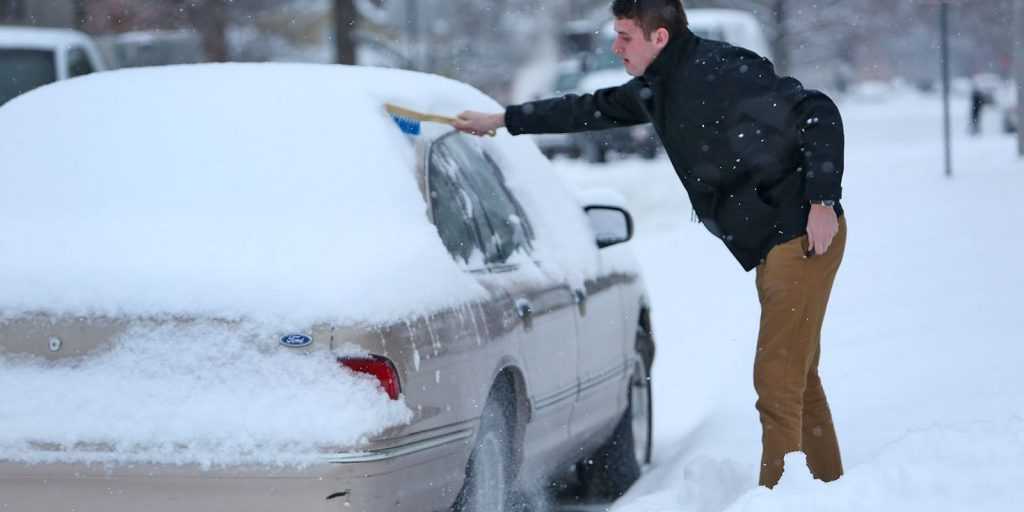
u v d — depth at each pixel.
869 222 25.23
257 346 7.88
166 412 7.87
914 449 9.11
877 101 118.44
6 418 8.00
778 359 9.52
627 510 10.14
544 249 11.16
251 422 7.77
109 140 9.25
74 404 7.96
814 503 8.54
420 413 8.16
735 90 9.31
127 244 8.41
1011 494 8.56
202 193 8.77
